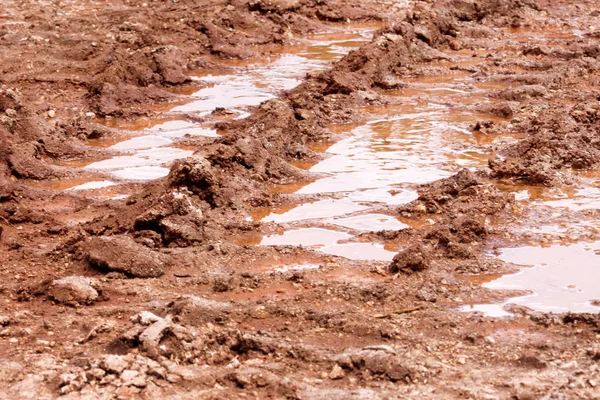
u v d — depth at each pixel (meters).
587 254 15.76
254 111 25.56
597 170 20.05
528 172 19.50
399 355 12.02
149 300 14.12
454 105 25.58
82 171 20.94
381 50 29.22
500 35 34.03
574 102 25.27
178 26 33.84
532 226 16.97
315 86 26.75
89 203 19.03
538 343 12.48
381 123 24.20
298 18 36.12
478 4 35.34
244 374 11.45
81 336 12.92
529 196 18.62
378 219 17.55
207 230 16.67
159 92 27.33
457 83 27.94
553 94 25.94
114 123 25.02
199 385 11.35
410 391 11.22
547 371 11.66
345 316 13.12
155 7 37.56
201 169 17.92
